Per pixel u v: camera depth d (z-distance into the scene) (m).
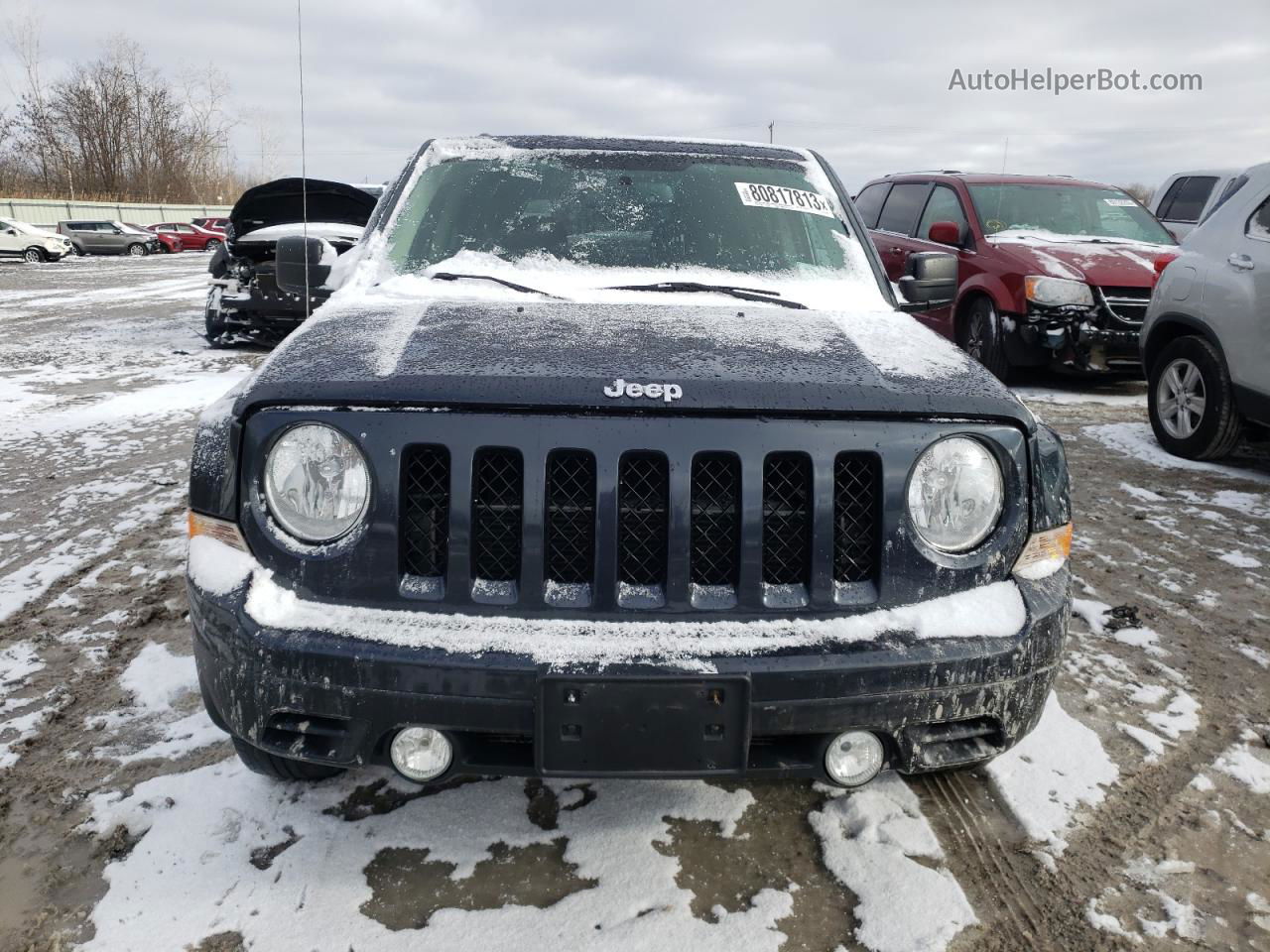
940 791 2.29
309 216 9.47
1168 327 5.62
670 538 1.75
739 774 1.74
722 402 1.78
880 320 2.43
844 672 1.73
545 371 1.84
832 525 1.80
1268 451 5.74
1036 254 7.32
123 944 1.78
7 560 3.81
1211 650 3.08
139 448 5.75
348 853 2.03
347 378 1.83
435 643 1.71
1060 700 2.73
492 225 2.83
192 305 15.41
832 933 1.83
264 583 1.79
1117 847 2.10
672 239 2.81
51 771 2.34
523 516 1.75
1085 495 4.78
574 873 1.99
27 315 13.80
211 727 2.54
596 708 1.69
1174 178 11.70
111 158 50.78
